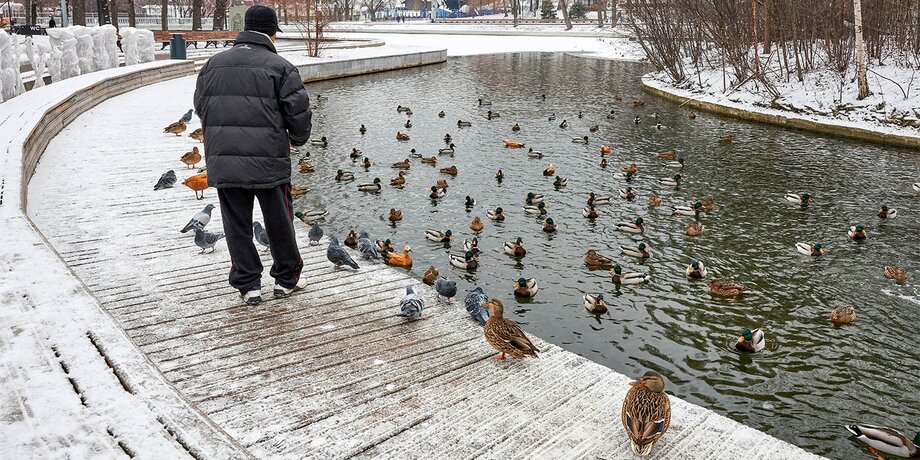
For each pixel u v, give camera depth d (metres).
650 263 15.17
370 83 47.16
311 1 106.94
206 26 93.94
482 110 35.91
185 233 10.34
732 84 38.88
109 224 10.73
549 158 25.34
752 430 5.44
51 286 5.06
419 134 29.31
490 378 6.18
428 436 5.18
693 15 44.56
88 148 17.45
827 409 9.59
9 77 20.69
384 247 15.30
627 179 22.31
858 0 31.73
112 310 7.27
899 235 17.11
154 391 3.60
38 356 3.92
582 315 12.50
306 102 6.80
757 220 18.33
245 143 6.67
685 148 27.55
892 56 36.00
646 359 10.95
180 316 7.18
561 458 4.94
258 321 7.14
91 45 31.09
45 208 11.55
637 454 4.99
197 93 6.75
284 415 5.39
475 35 101.06
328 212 18.56
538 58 66.44
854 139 29.52
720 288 13.38
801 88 35.47
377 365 6.33
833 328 12.04
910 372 10.55
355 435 5.15
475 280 14.10
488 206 19.31
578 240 16.66
